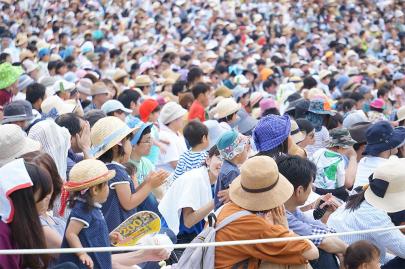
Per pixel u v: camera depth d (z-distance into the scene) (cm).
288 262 1199
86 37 5153
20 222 1099
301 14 7012
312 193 1582
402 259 1411
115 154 1545
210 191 1545
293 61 5103
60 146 1570
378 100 2977
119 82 3397
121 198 1455
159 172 1482
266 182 1215
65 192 1359
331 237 1309
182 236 1557
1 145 1347
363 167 1786
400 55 6247
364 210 1407
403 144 1880
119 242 1371
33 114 1941
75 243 1253
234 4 6962
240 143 1495
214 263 1217
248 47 5628
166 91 3206
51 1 6500
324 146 1988
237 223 1210
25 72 3391
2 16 6119
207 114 2612
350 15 7062
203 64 4041
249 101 2992
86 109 2600
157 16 6506
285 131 1514
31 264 1120
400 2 7431
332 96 3931
